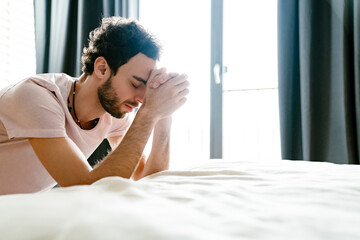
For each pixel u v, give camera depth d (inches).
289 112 81.3
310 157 76.5
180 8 106.7
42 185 41.4
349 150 73.9
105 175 30.7
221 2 93.7
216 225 11.2
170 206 13.2
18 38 106.8
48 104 33.9
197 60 110.7
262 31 110.2
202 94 130.2
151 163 40.8
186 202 14.6
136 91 40.3
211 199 15.4
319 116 78.4
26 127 32.4
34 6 106.3
